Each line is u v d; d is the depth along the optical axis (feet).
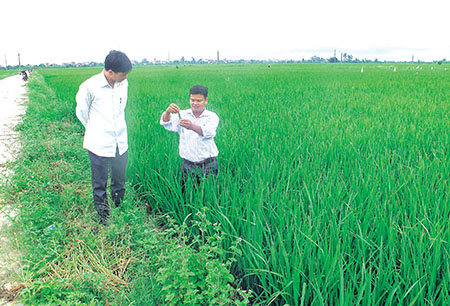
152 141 19.47
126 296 8.65
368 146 17.10
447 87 49.55
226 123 23.00
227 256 10.07
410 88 48.65
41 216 11.89
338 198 10.84
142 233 10.70
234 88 52.49
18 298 8.86
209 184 12.67
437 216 9.82
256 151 16.51
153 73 123.54
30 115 31.94
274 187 12.80
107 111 11.47
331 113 26.23
